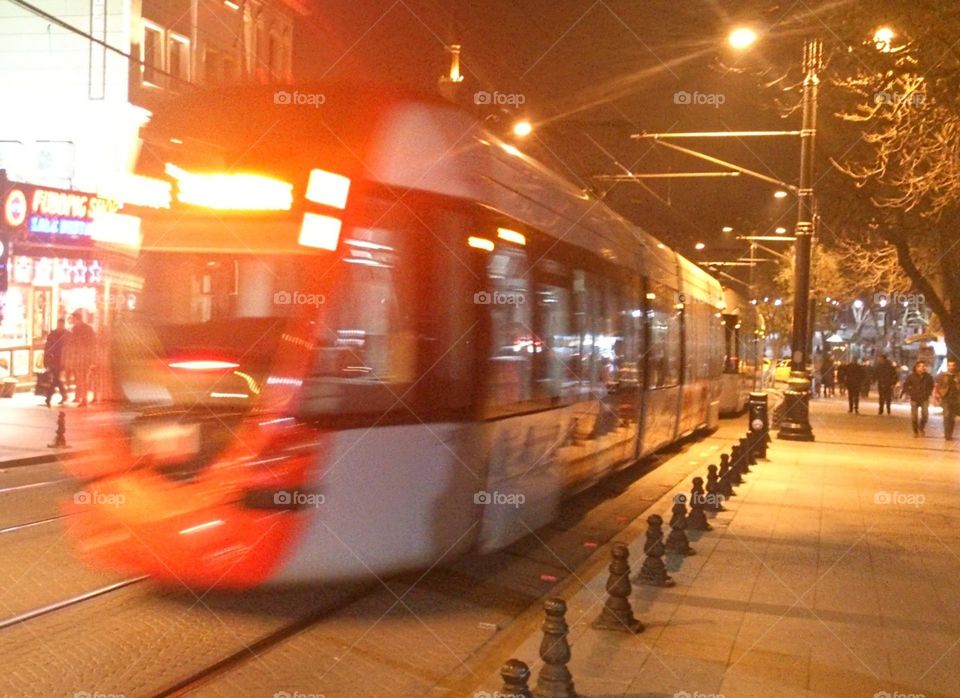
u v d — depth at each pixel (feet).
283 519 26.99
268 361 27.58
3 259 85.30
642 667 23.80
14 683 21.53
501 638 26.55
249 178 28.60
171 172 29.17
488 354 31.45
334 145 28.73
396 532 28.45
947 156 52.90
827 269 142.20
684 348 73.46
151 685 21.68
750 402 78.38
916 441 97.50
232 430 27.53
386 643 25.81
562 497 41.09
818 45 52.95
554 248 39.22
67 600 27.99
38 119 104.53
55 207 90.38
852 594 32.48
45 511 41.50
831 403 178.40
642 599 30.91
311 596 29.60
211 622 26.63
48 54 104.17
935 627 28.53
